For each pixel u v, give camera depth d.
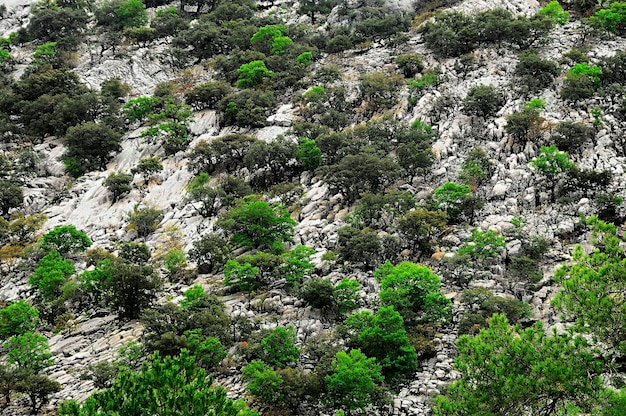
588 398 33.50
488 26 130.88
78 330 77.00
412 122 111.44
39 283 86.94
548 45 128.88
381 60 140.75
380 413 56.72
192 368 40.62
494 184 92.25
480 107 107.88
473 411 34.91
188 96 136.12
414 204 88.38
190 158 113.44
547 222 83.31
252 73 137.12
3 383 61.59
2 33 199.12
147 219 102.56
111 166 125.44
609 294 35.59
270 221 88.69
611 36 130.25
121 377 39.53
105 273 82.94
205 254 86.75
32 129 136.00
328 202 96.75
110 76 159.62
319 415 56.88
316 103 122.00
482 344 36.03
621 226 80.31
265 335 65.62
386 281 70.06
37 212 112.88
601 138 96.06
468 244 77.88
